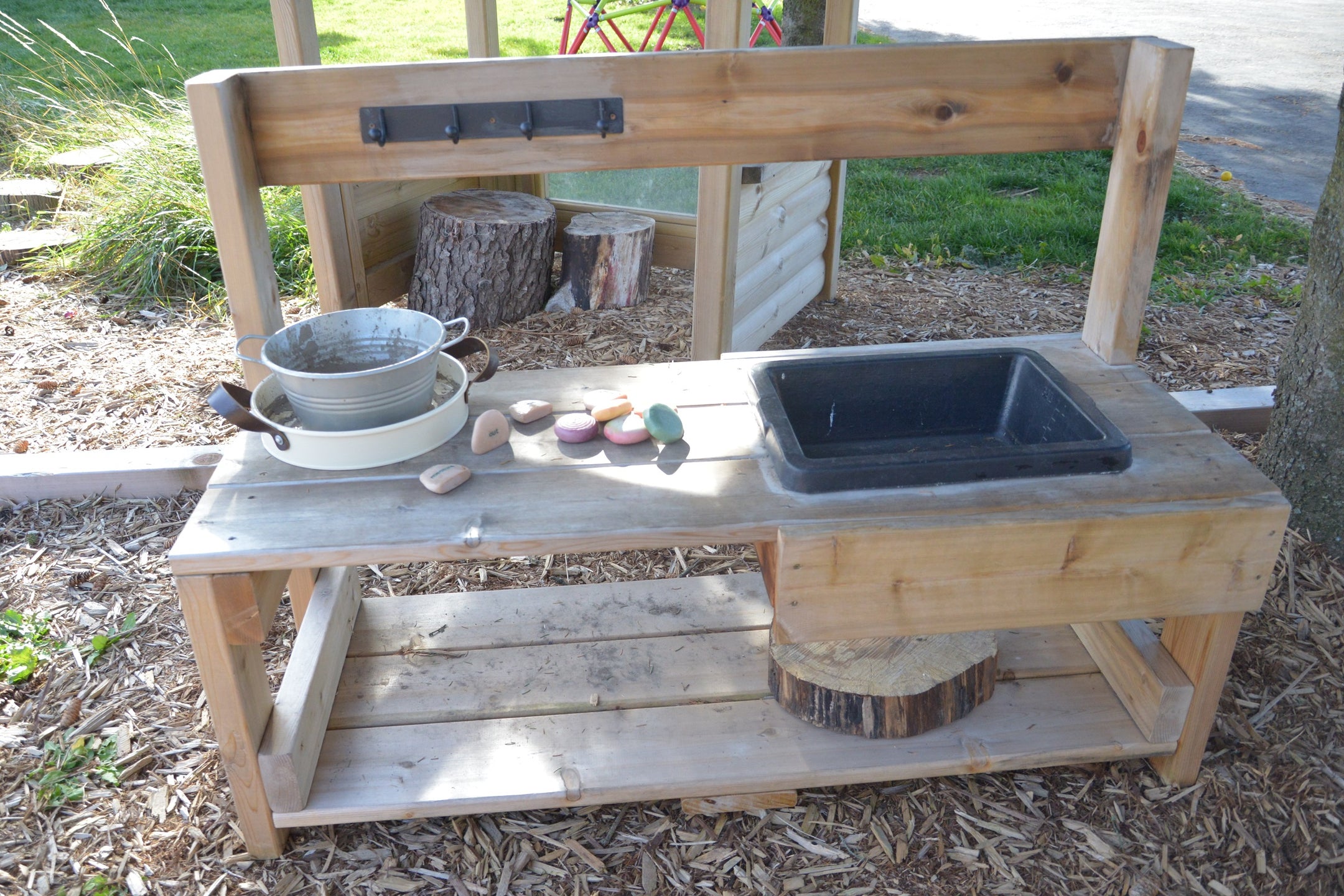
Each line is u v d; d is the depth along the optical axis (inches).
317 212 128.6
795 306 149.3
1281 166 242.4
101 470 105.3
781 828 70.1
